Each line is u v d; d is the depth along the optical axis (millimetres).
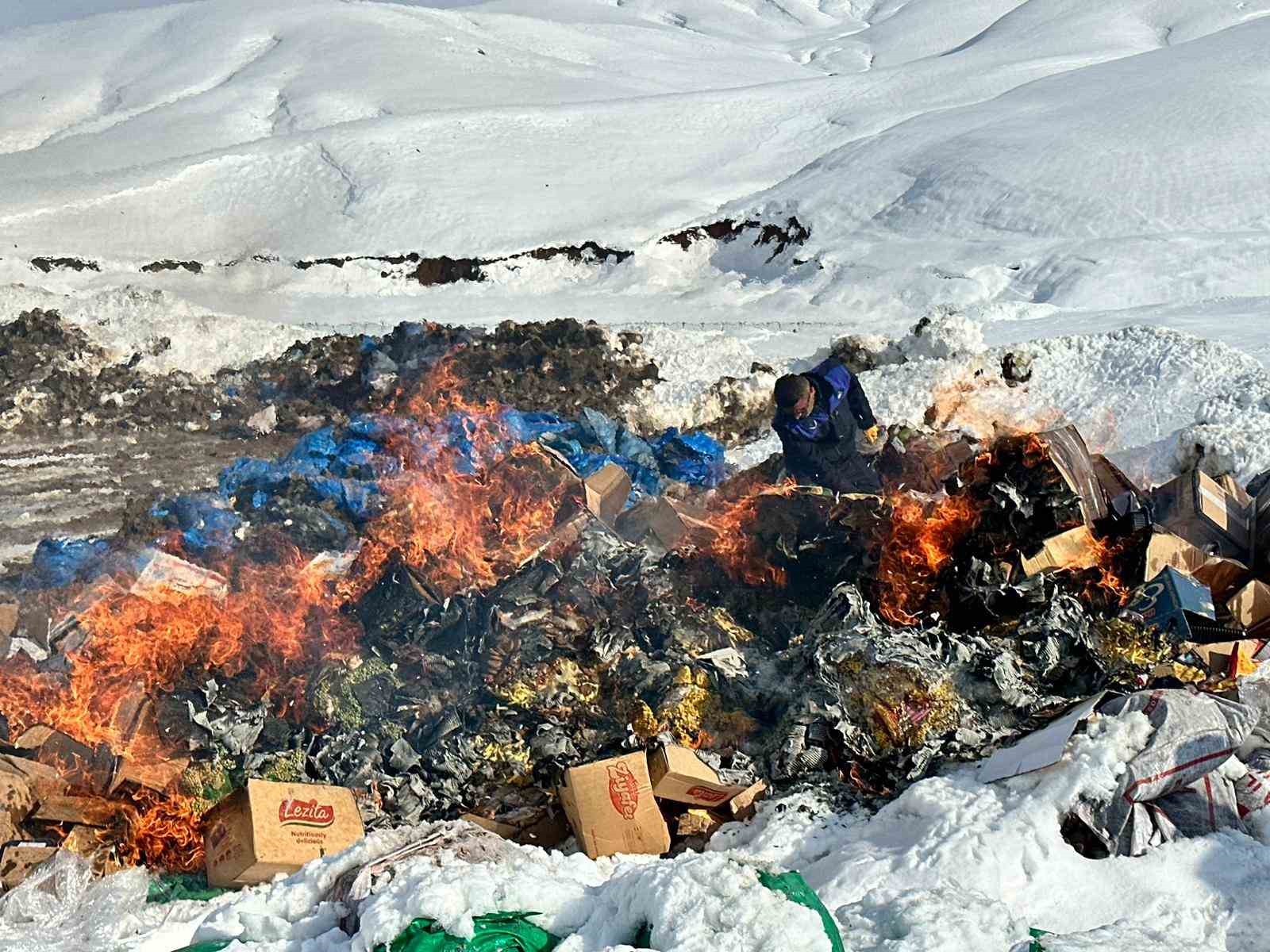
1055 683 6395
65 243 46844
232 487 10195
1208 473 10211
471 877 4160
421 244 45625
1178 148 43281
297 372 16781
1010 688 6145
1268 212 38469
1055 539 7078
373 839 4898
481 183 53094
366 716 6445
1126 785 5199
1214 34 66750
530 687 6391
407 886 4148
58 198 49812
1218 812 5328
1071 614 6598
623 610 6910
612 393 15781
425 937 3875
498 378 15688
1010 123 50625
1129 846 5113
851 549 7512
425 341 16797
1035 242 38625
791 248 44188
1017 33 116438
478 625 6887
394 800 5926
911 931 3967
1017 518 7203
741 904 3811
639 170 56750
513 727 6215
